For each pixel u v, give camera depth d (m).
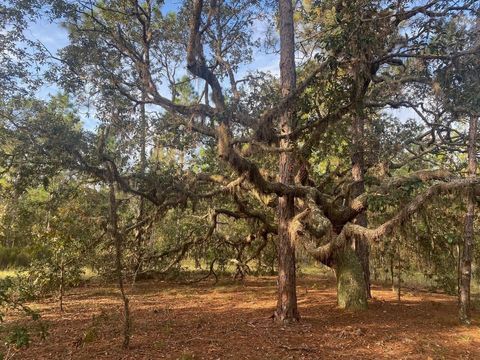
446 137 11.12
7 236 14.62
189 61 10.45
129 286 16.17
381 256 13.49
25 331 5.38
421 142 12.29
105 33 11.17
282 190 8.66
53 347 7.20
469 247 9.70
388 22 8.60
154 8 11.86
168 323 9.26
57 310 10.98
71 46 10.48
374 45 8.30
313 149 10.02
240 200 13.14
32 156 8.67
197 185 11.50
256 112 10.31
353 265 11.04
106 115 11.07
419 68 9.23
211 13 10.95
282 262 9.31
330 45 8.18
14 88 9.26
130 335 7.77
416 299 12.95
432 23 8.49
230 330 8.58
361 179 11.39
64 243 10.41
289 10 9.90
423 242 11.08
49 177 9.10
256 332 8.38
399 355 7.08
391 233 7.41
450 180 7.79
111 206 7.57
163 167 11.91
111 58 11.16
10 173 9.51
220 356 6.81
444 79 8.46
